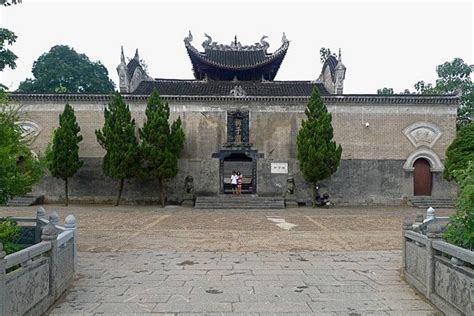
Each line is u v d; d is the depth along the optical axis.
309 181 28.03
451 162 21.89
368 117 30.02
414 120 30.00
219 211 25.38
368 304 7.41
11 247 8.47
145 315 6.80
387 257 11.68
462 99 40.78
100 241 14.20
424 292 7.80
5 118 9.26
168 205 28.95
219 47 35.97
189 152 29.67
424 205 28.41
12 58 8.98
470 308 5.96
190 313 6.91
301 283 8.82
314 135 27.33
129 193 29.53
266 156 29.77
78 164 27.64
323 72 35.38
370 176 29.78
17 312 5.83
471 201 7.60
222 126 29.86
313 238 15.02
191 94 31.05
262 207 27.36
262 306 7.29
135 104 29.70
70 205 28.67
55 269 7.43
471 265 6.50
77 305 7.31
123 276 9.38
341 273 9.73
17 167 9.59
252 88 33.16
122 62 32.72
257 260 11.18
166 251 12.42
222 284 8.70
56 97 29.16
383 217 22.23
